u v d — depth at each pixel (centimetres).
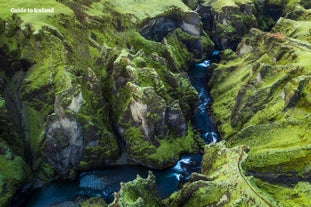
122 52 13562
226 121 13900
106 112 12925
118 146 12412
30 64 13488
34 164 11700
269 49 15562
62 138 11344
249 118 12962
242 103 13488
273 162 10338
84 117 11794
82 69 13688
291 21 18488
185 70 18612
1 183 10162
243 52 17812
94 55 14900
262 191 8819
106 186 11269
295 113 11681
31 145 12019
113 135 12431
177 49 19125
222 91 15775
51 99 12325
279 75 13450
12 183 10438
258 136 11675
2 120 11531
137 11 18262
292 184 9756
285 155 10325
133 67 12750
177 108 12538
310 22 17900
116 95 13050
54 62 13062
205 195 9188
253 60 16312
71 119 11306
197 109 15250
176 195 9862
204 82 17638
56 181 11444
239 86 15212
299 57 13938
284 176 10019
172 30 19638
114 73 12912
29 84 12781
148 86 12644
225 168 9706
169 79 13900
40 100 12569
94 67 14275
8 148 10988
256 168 10388
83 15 16400
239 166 9481
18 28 14100
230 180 9100
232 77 16288
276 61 14800
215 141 13262
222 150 10531
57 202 10669
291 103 11906
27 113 12494
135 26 17375
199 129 13950
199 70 19025
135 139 12038
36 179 11400
